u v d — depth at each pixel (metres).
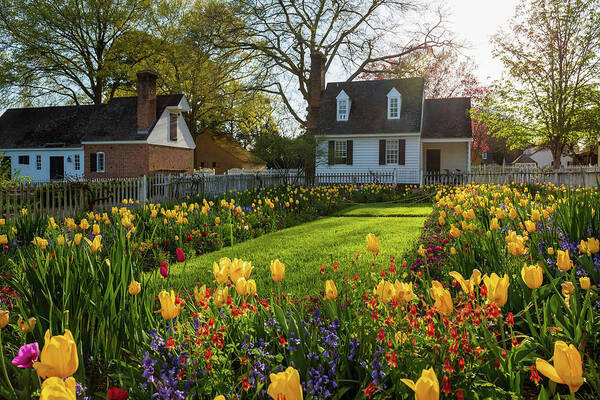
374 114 32.09
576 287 3.43
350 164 31.72
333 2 35.00
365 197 22.92
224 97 39.50
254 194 18.97
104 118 37.25
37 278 3.38
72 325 2.82
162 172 34.12
